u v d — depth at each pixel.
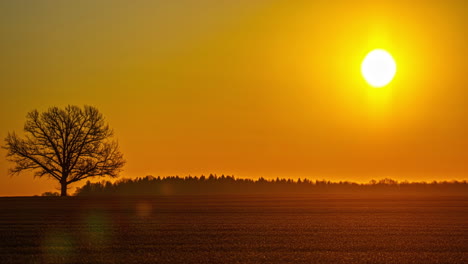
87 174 78.50
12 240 35.12
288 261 28.30
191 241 34.56
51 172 78.00
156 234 37.72
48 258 29.12
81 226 42.69
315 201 75.12
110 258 29.06
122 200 76.69
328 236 36.66
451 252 30.83
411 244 33.34
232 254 30.08
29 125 78.00
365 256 29.59
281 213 54.28
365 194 100.25
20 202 71.56
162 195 94.12
